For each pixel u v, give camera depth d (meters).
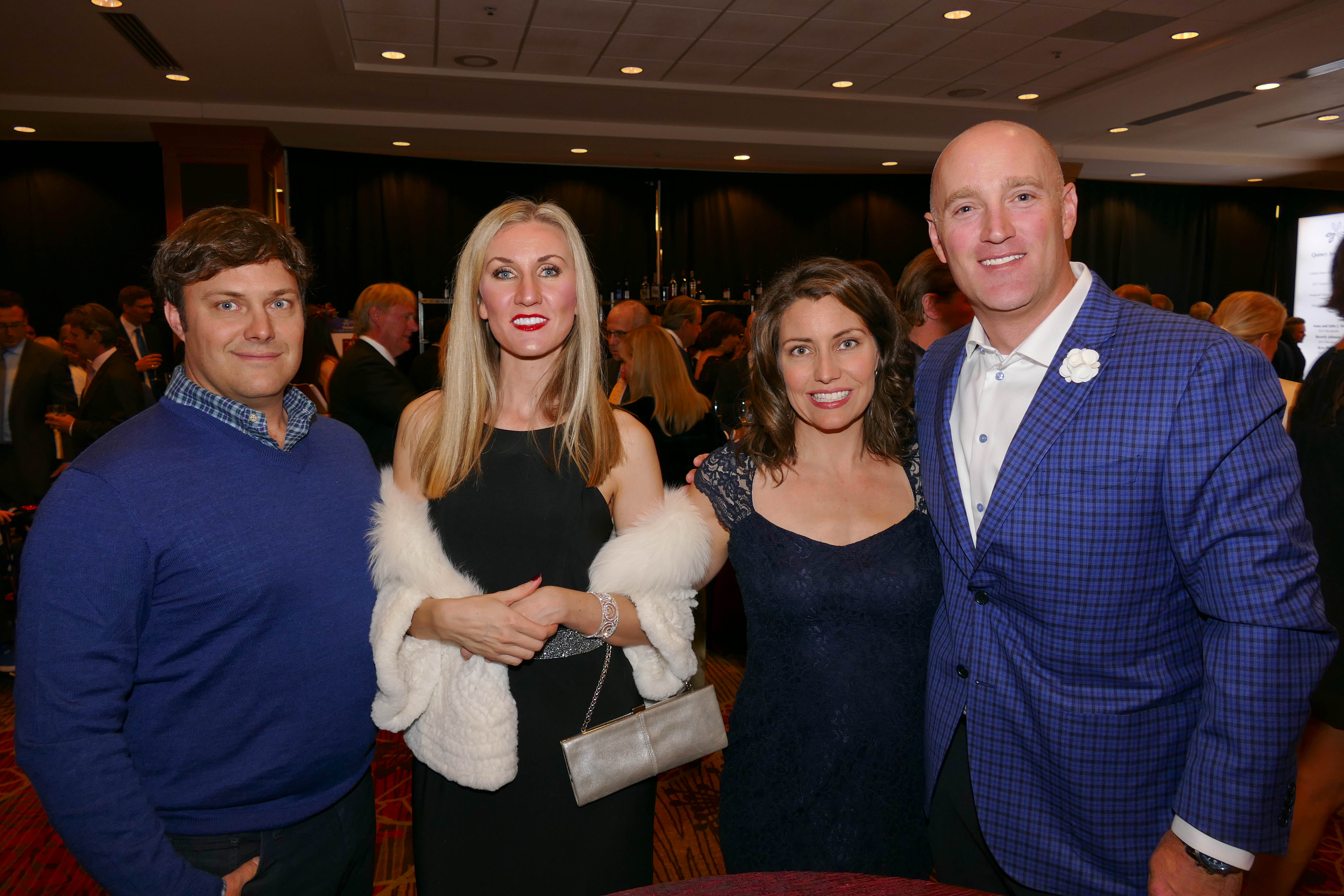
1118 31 5.49
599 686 1.54
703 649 2.02
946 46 5.74
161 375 5.81
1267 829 1.09
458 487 1.54
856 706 1.47
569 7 5.04
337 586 1.31
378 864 2.54
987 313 1.30
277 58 5.76
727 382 3.87
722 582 4.16
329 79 6.23
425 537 1.41
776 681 1.51
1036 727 1.28
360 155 8.25
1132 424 1.17
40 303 7.66
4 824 2.78
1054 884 1.29
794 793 1.47
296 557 1.25
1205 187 10.22
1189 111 7.27
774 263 9.31
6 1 4.78
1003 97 6.95
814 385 1.48
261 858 1.22
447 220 8.59
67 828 1.07
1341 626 1.73
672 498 1.55
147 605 1.16
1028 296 1.24
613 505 1.62
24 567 1.11
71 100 6.69
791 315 1.50
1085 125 7.71
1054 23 5.34
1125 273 10.12
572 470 1.56
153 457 1.17
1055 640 1.25
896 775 1.47
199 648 1.19
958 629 1.38
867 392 1.52
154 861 1.10
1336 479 1.71
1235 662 1.10
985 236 1.23
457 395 1.54
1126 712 1.22
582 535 1.55
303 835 1.27
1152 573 1.20
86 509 1.11
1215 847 1.10
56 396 4.17
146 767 1.18
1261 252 10.38
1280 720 1.08
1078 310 1.29
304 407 1.37
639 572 1.46
